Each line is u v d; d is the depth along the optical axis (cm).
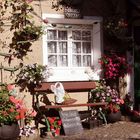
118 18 825
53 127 716
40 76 731
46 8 758
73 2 786
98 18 815
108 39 827
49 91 747
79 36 809
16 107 639
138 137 672
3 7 713
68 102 738
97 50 817
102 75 819
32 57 741
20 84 723
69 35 798
